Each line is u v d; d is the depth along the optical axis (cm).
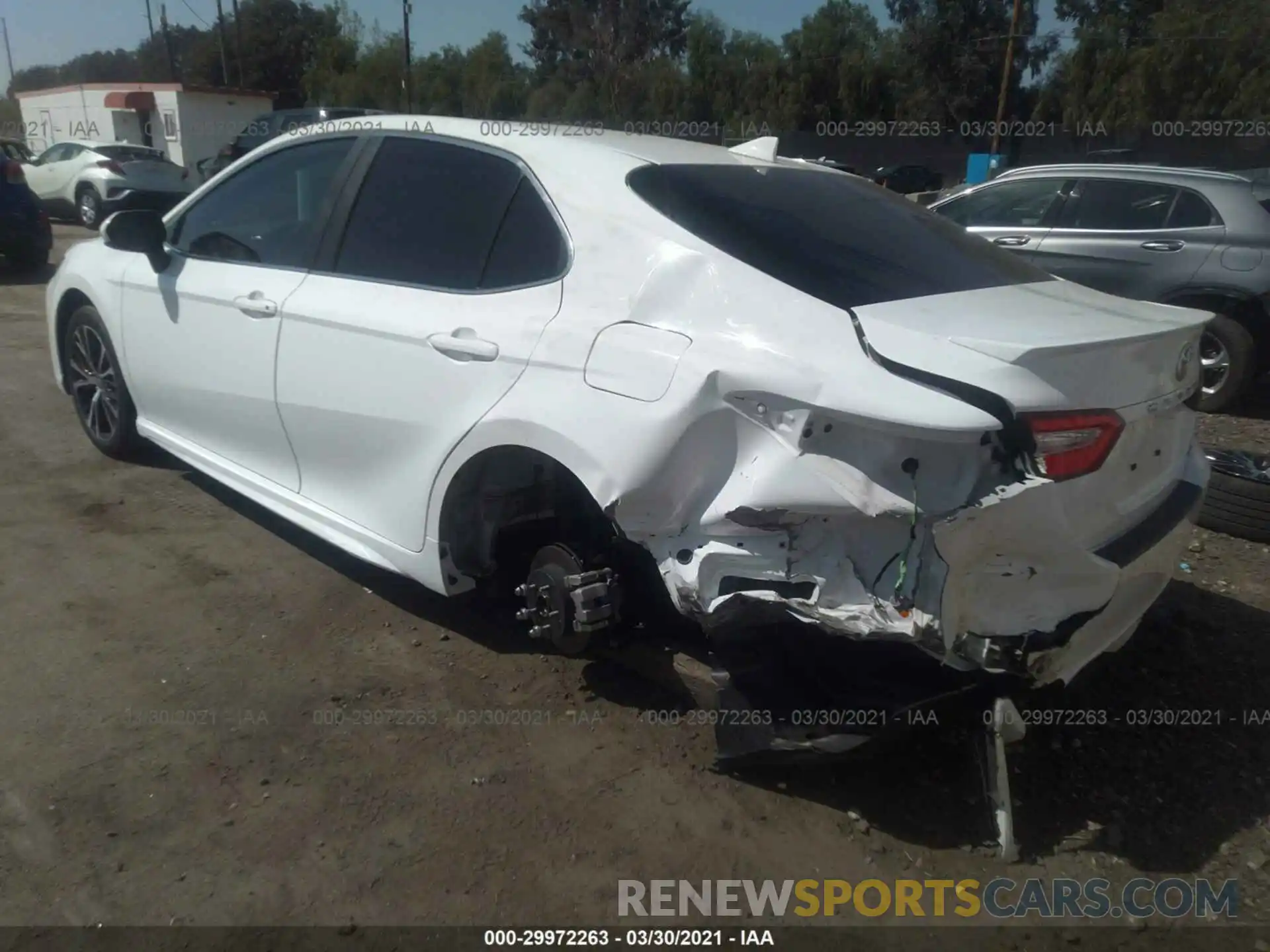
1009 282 306
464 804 278
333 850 259
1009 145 3753
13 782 277
